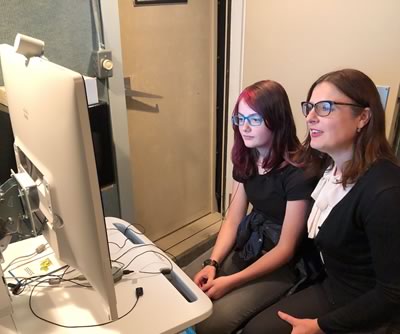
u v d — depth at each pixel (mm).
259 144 1406
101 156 1818
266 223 1536
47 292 1025
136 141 2211
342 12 1975
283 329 1256
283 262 1416
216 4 2311
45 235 1010
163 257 1186
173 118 2352
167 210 2561
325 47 2076
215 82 2498
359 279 1221
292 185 1388
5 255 1172
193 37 2270
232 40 2309
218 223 2775
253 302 1376
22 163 1041
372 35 1945
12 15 1470
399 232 1026
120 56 1781
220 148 2689
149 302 996
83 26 1646
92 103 1688
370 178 1092
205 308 986
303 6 2041
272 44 2178
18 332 907
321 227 1222
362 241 1155
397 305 1066
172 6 2098
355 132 1127
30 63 802
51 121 750
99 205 735
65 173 758
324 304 1308
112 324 930
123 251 1204
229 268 1548
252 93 1376
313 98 1153
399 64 1924
